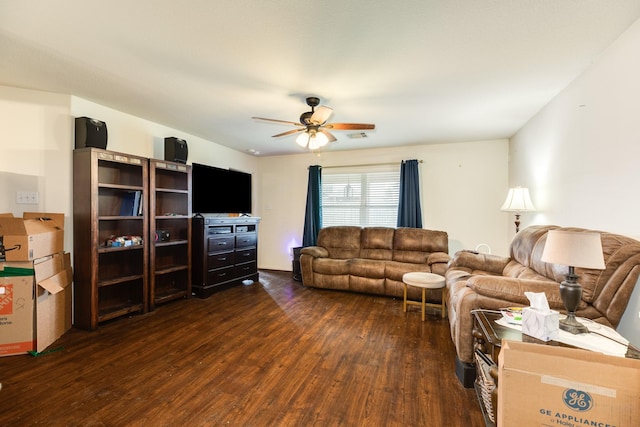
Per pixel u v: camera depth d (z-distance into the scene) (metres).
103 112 3.24
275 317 3.31
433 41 1.97
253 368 2.22
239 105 3.19
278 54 2.15
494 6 1.62
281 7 1.64
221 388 1.97
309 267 4.54
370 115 3.48
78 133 2.91
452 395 1.92
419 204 4.88
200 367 2.22
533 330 1.46
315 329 2.99
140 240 3.32
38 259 2.43
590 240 1.48
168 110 3.37
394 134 4.32
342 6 1.63
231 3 1.61
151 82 2.64
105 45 2.05
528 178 3.62
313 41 1.98
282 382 2.05
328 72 2.42
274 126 3.96
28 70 2.42
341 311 3.55
